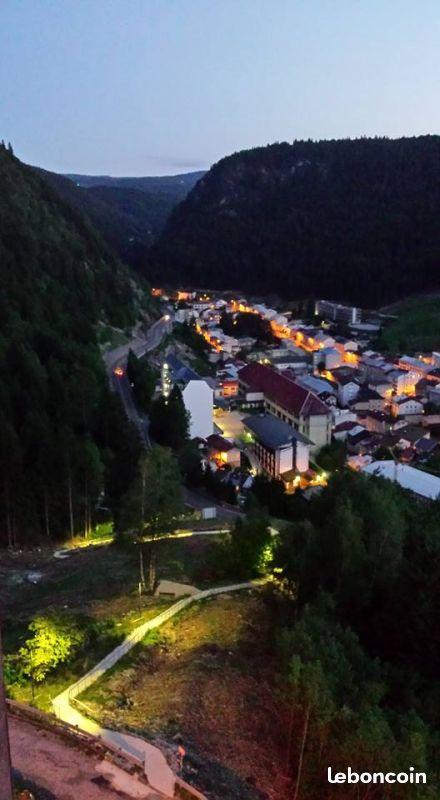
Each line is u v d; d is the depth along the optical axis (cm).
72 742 1805
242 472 7556
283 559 3097
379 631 2828
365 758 1789
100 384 7719
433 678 2666
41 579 3853
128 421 6744
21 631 2855
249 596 3228
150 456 3344
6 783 1005
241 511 5788
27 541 4666
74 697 2236
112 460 5706
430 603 2731
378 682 2244
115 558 4122
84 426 6238
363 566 2888
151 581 3403
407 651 2769
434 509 3650
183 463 6775
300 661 2027
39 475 4762
